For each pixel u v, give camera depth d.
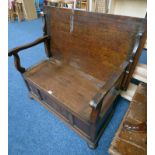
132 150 0.63
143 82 1.04
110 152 0.64
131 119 0.75
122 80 1.01
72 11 0.96
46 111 1.26
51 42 1.27
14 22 3.55
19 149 1.00
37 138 1.06
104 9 1.53
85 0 2.19
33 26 3.25
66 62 1.25
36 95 1.27
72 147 1.00
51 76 1.11
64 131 1.10
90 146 0.96
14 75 1.69
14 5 3.53
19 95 1.43
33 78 1.09
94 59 1.02
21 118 1.21
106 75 1.00
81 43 1.03
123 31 0.79
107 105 0.88
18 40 2.55
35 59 1.97
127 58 0.84
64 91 0.97
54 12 1.08
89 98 0.92
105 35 0.87
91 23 0.90
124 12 1.77
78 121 0.92
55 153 0.97
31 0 3.61
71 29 1.04
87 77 1.10
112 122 1.14
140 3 1.62
